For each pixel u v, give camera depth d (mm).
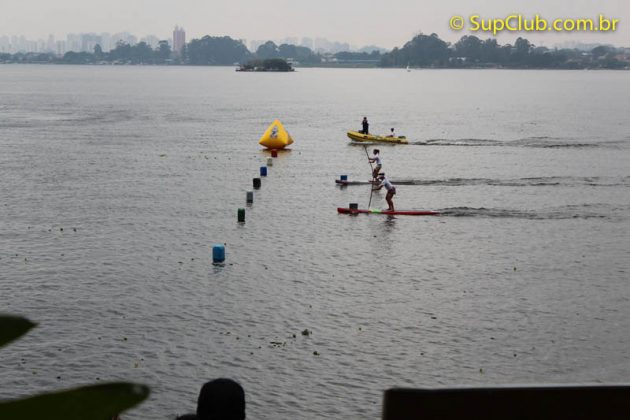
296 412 18531
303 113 119688
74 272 29703
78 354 21484
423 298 27250
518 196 47000
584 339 23312
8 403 1918
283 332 23641
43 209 41750
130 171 55531
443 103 150625
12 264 30719
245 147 71125
